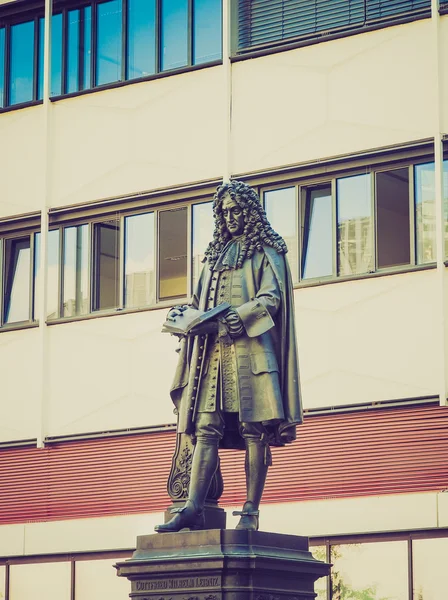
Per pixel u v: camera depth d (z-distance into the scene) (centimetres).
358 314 2838
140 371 3092
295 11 2981
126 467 3095
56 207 3244
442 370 2736
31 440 3198
